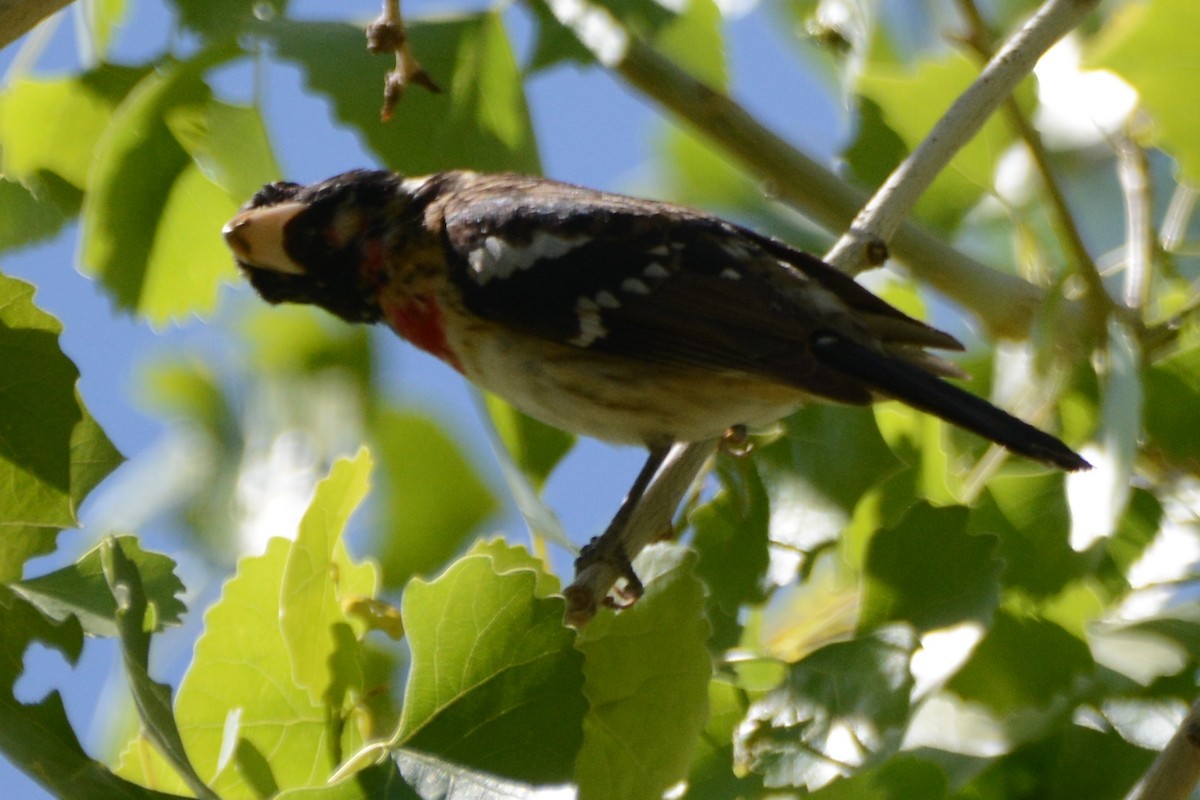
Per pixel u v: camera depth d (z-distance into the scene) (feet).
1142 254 24.76
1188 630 22.02
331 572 19.67
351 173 26.30
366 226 25.68
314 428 28.68
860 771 18.53
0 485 17.93
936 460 23.66
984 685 21.26
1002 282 25.72
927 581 20.22
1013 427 20.74
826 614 23.35
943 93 26.68
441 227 25.21
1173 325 24.02
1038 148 24.29
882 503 23.65
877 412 24.20
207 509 28.09
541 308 24.07
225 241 25.09
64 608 18.39
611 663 19.17
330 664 19.44
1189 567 22.98
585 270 24.06
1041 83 27.20
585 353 24.13
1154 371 23.54
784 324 22.82
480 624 16.46
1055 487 22.45
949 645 19.70
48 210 24.75
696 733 18.97
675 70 25.79
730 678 20.33
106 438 18.15
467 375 25.50
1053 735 21.31
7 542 17.90
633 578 21.09
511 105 24.26
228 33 23.58
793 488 22.20
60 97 24.38
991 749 20.67
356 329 29.37
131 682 15.56
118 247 24.67
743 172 32.12
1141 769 20.86
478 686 16.31
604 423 24.41
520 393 24.73
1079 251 23.91
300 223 25.64
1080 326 23.98
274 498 27.86
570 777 15.89
